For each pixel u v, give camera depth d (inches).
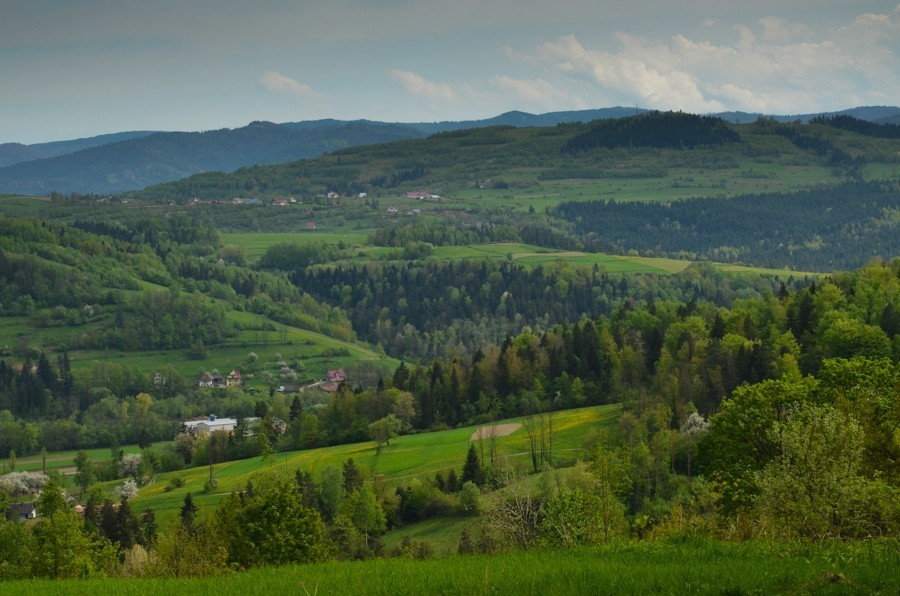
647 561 954.7
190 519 3986.2
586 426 4968.0
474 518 3671.3
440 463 4719.5
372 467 4867.1
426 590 854.5
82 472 5944.9
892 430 1763.0
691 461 3801.7
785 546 983.0
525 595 805.2
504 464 4121.6
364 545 3257.9
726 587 800.3
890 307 5462.6
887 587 775.7
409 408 6102.4
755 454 2063.2
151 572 1893.5
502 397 6250.0
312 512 2091.5
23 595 1040.2
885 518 1192.8
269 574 1051.9
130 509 3897.6
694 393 4726.9
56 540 2363.4
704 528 1277.1
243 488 4724.4
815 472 1186.6
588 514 1747.0
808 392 2161.7
